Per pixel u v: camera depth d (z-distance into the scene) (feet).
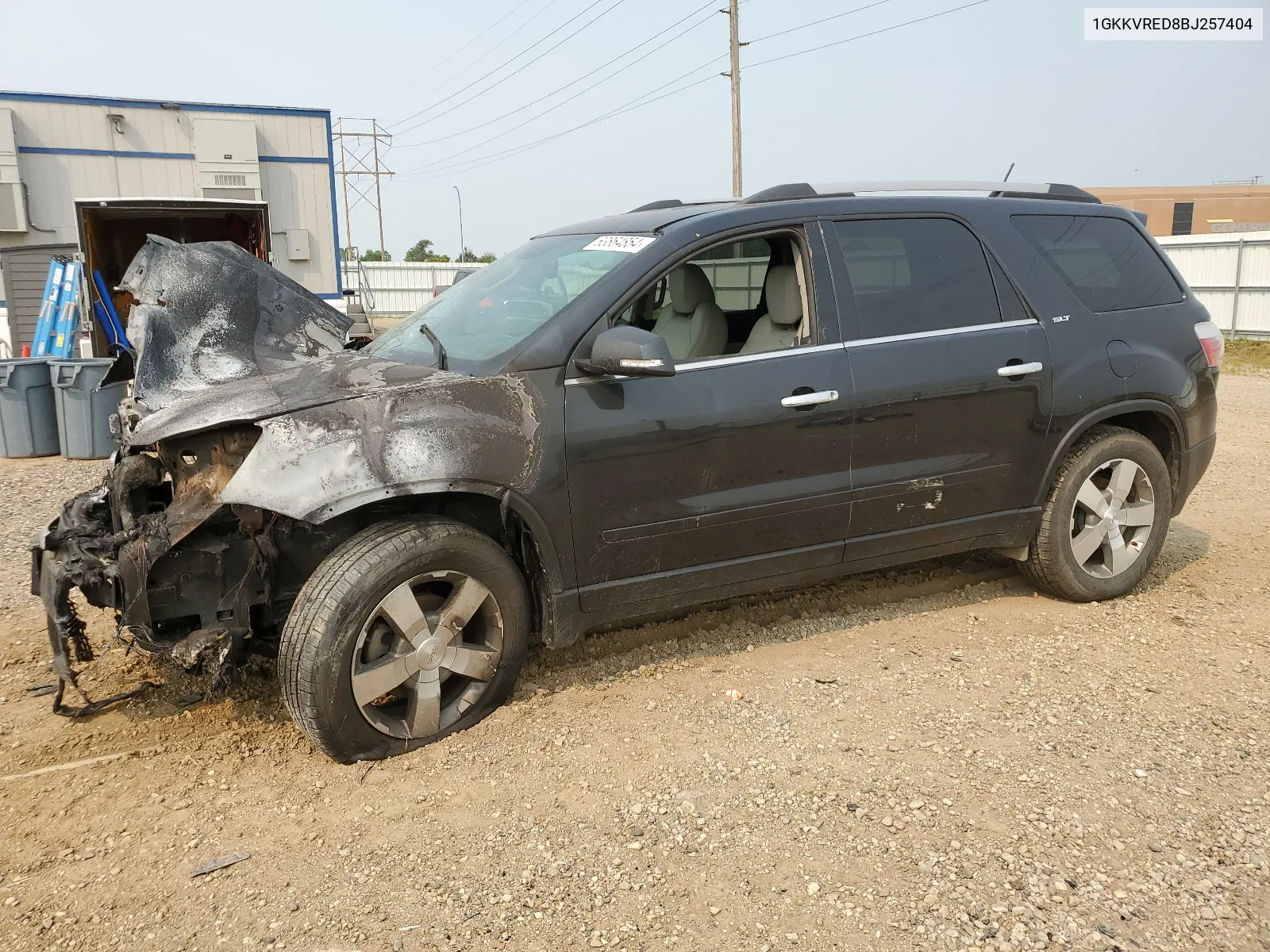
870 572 17.01
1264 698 12.09
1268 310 74.54
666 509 12.01
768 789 10.14
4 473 28.78
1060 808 9.66
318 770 10.79
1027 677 12.79
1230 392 46.03
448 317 13.70
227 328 13.67
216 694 12.73
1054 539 14.79
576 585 11.80
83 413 30.50
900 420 13.16
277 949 7.95
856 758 10.71
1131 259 15.66
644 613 12.50
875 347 13.03
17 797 10.37
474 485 10.77
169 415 10.94
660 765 10.68
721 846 9.17
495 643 11.61
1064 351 14.32
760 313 14.24
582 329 11.56
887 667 13.15
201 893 8.70
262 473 9.99
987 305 13.99
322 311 15.16
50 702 12.64
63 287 38.86
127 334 13.25
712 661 13.48
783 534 12.85
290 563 11.27
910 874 8.69
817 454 12.72
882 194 13.76
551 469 11.27
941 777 10.30
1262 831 9.26
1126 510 15.38
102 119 53.52
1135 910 8.18
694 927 8.10
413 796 10.20
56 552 11.05
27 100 51.72
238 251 15.05
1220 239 77.05
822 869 8.80
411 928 8.15
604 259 12.55
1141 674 12.82
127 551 10.25
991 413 13.78
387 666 10.68
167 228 48.11
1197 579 16.74
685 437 11.91
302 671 10.20
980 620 14.88
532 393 11.25
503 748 11.10
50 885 8.86
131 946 8.04
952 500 13.87
